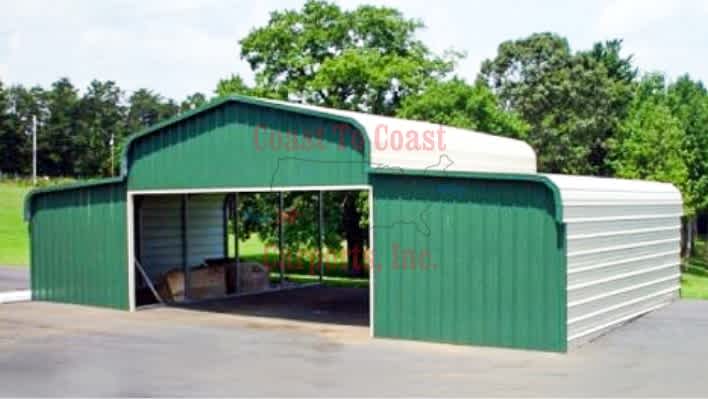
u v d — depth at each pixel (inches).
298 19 1202.0
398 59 1143.6
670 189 697.0
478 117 1091.3
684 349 463.8
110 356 472.1
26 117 3924.7
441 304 501.7
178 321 625.3
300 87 1181.7
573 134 1742.1
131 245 688.4
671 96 1753.2
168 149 652.7
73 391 378.9
